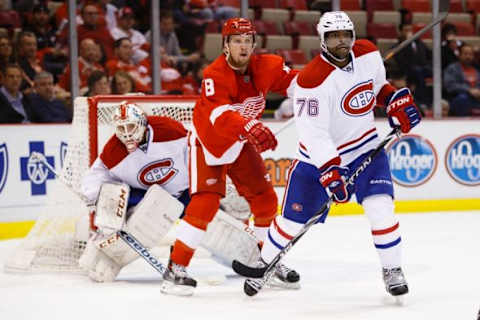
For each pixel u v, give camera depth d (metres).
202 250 19.61
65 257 17.98
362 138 13.45
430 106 32.47
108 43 29.58
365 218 26.72
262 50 33.56
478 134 29.28
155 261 15.54
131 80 28.62
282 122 27.48
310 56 34.31
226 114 13.32
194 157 14.54
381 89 13.74
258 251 16.53
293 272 14.77
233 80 13.71
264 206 15.55
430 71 32.69
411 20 34.75
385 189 13.08
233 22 13.54
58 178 16.58
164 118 16.09
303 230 13.24
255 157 15.27
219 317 12.43
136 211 15.45
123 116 15.16
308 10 34.59
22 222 24.41
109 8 29.58
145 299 14.09
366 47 13.27
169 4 31.64
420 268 16.83
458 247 19.89
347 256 18.84
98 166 16.25
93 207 16.22
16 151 24.27
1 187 23.98
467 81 32.38
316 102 12.88
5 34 28.39
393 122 13.30
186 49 32.25
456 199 29.14
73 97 26.83
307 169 13.65
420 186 28.66
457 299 13.55
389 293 13.64
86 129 18.16
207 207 14.36
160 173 16.16
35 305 13.82
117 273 16.20
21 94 26.72
